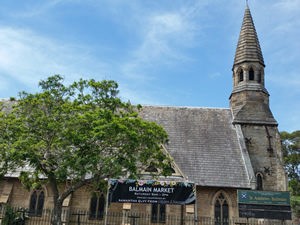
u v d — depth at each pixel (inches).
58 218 872.9
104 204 1233.4
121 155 850.1
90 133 805.2
